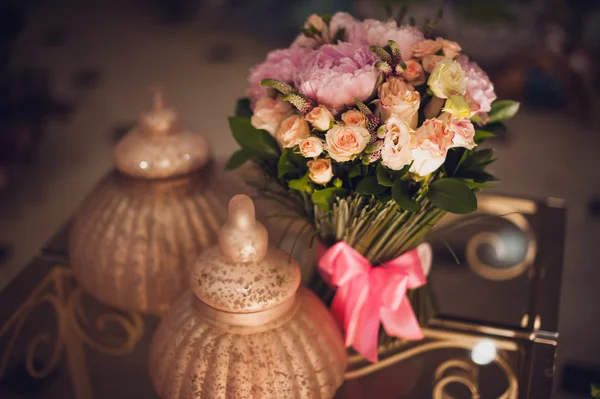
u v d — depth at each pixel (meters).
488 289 1.20
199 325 0.90
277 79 0.93
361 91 0.86
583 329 1.82
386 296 1.01
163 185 1.13
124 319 1.14
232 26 3.84
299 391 0.90
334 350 0.94
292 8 3.77
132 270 1.09
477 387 1.01
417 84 0.89
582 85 2.96
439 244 1.31
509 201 1.41
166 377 0.91
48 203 2.35
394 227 0.99
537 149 2.71
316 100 0.88
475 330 1.11
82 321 1.13
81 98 3.04
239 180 1.24
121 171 1.14
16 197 2.38
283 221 1.22
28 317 1.14
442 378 1.03
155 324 1.13
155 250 1.09
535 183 2.50
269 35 3.72
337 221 0.99
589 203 2.39
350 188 0.94
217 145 2.66
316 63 0.88
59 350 1.09
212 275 0.89
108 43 3.62
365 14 3.53
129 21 3.91
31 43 3.56
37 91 2.95
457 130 0.86
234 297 0.87
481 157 0.96
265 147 0.98
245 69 3.35
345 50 0.90
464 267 1.25
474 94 0.90
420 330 1.07
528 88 3.08
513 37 3.23
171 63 3.41
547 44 3.08
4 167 2.52
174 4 4.02
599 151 2.71
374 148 0.85
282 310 0.91
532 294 1.18
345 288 1.04
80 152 2.65
